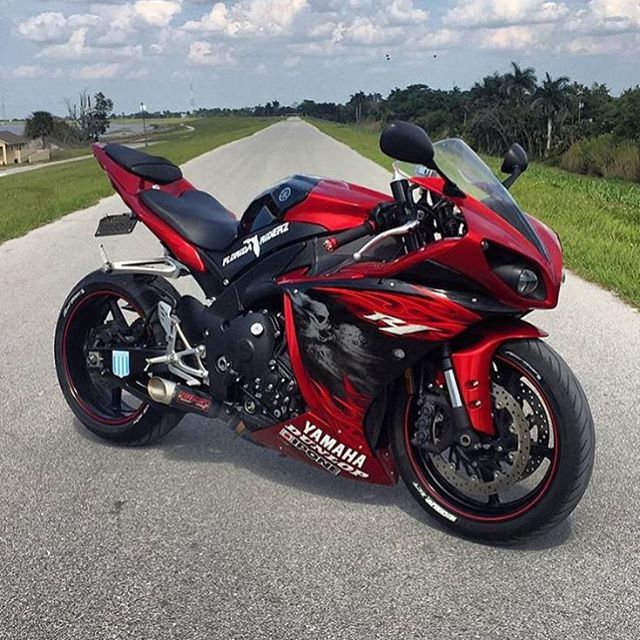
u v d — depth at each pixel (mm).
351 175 22781
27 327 7309
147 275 4773
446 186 3445
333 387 3805
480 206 3494
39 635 3135
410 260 3506
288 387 3977
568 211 14703
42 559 3658
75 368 5020
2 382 5914
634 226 12938
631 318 7492
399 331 3580
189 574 3533
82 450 4809
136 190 4742
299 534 3850
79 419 4969
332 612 3256
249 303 4148
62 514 4059
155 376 4562
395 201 3648
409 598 3342
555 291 3451
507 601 3309
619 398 5465
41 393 5703
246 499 4199
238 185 20500
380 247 3723
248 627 3170
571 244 10789
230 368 4156
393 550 3701
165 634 3133
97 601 3348
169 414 4746
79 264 10250
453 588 3404
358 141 47281
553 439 3672
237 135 73000
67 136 114812
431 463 3861
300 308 3824
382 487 4316
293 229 3973
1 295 8586
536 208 15148
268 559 3643
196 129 126438
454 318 3471
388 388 3811
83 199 18109
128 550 3729
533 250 3408
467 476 3709
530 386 3590
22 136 110375
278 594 3383
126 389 4730
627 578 3449
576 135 66000
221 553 3695
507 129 71250
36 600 3355
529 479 4188
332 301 3721
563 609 3250
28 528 3926
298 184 4016
